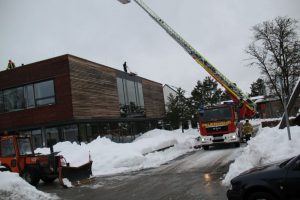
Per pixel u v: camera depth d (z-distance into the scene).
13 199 11.33
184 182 13.33
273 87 39.25
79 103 30.20
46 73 30.50
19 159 16.69
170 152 25.94
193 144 28.88
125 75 40.03
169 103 47.88
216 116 24.64
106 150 22.91
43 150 24.36
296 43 38.00
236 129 24.48
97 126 33.00
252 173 7.36
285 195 6.80
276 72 38.12
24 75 31.45
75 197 12.78
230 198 7.52
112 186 14.40
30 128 31.27
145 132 43.88
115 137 36.03
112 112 35.41
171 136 34.12
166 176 15.34
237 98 28.30
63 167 15.36
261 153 12.50
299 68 37.28
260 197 7.07
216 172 14.92
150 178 15.30
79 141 29.66
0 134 32.31
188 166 17.70
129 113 39.59
